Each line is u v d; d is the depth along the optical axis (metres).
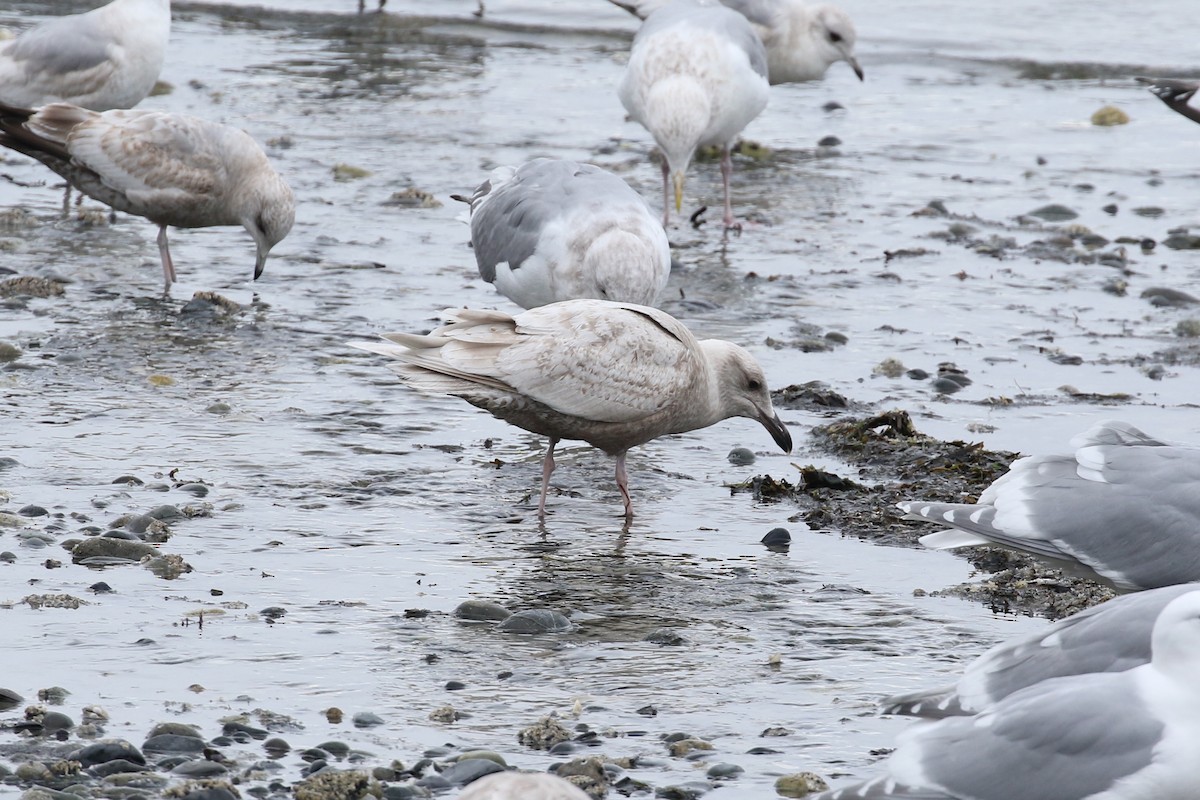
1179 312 17.88
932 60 31.56
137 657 9.27
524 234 14.95
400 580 10.59
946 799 6.94
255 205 17.55
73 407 13.70
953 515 9.59
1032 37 32.72
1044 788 6.88
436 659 9.42
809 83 30.25
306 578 10.55
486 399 11.41
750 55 20.83
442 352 11.43
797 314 17.45
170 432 13.23
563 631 9.90
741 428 14.10
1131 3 34.16
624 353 11.51
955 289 18.59
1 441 12.79
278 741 8.31
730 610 10.29
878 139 26.39
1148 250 20.47
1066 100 28.97
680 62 20.52
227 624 9.77
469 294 17.73
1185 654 6.94
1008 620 10.19
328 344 15.88
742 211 21.97
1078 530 9.29
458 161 23.62
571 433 11.73
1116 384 15.34
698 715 8.80
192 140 17.38
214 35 31.72
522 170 15.76
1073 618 7.67
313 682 9.08
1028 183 23.80
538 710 8.83
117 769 7.99
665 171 21.23
